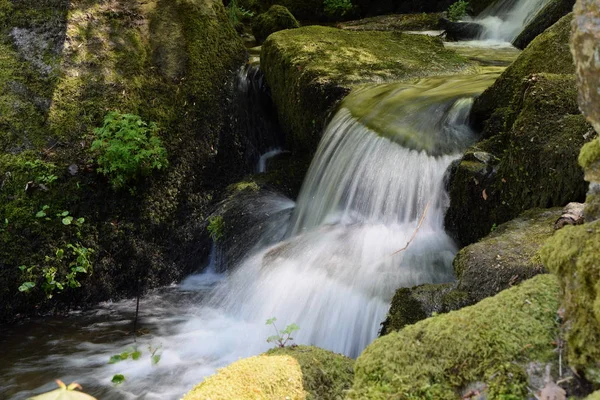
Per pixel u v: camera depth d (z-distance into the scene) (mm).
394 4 11750
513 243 2916
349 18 11680
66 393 1377
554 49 4301
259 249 5270
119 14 5977
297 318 3934
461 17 9984
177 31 6266
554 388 1690
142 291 5246
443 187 4285
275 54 6703
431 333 1949
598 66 1547
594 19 1545
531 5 8805
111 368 3994
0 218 4770
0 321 4648
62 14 5672
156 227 5441
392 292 3656
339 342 3670
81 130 5289
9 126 5062
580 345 1690
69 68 5484
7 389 3773
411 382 1851
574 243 1760
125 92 5625
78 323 4695
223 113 6340
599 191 1928
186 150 5863
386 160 4754
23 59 5391
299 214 5395
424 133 4781
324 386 2338
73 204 5047
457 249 4023
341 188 5023
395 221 4527
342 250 4328
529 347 1811
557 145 3336
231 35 6926
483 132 4363
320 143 5594
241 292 4594
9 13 5547
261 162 6738
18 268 4727
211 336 4340
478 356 1836
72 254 4941
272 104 7102
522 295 1996
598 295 1611
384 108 5289
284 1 11461
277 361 2389
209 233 5621
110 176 5254
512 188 3617
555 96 3607
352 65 6320
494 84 4570
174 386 3762
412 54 6879
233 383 2205
